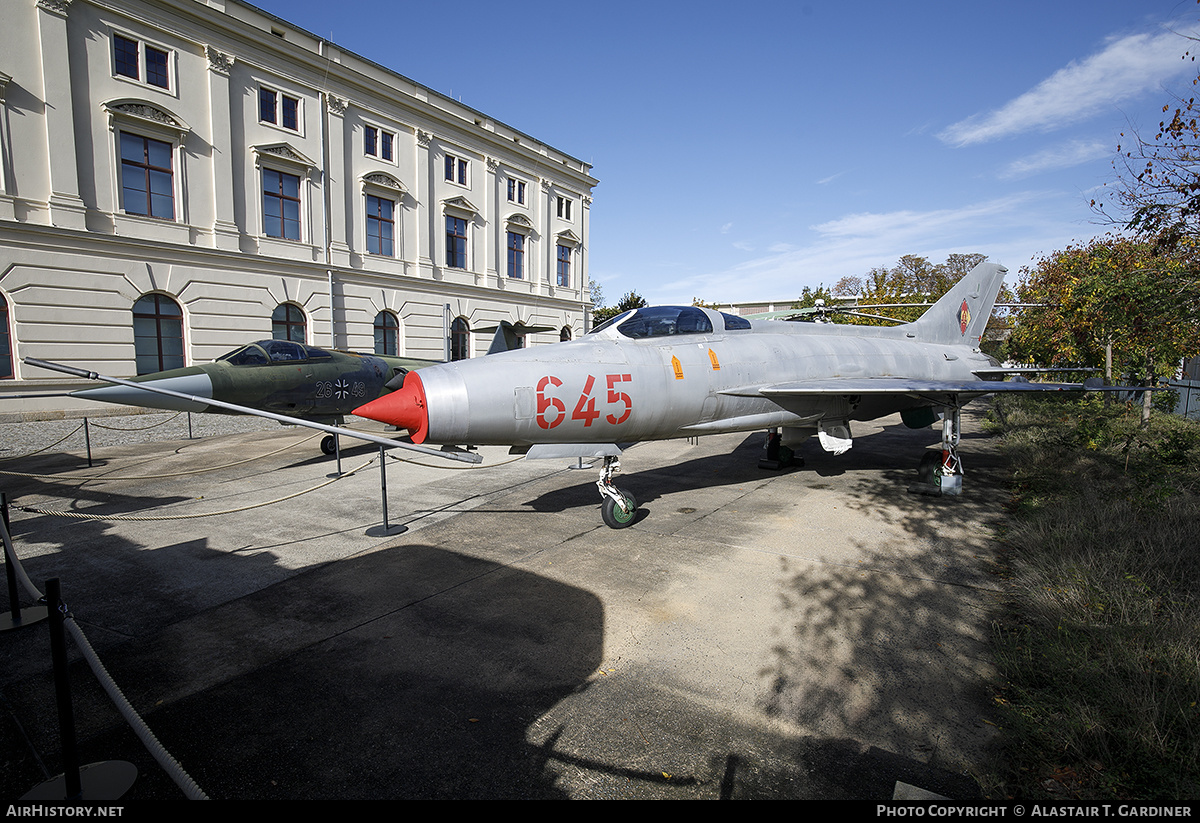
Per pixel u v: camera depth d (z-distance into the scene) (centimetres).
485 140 2638
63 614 245
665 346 674
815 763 274
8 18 1352
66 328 1441
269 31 1858
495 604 460
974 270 1173
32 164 1390
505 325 831
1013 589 469
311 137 1962
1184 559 457
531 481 926
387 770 273
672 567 537
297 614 445
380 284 2206
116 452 1227
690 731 300
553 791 259
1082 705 294
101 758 283
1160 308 855
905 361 950
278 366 1063
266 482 923
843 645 387
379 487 887
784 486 879
